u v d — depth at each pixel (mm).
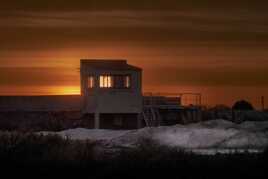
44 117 68125
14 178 34938
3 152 39969
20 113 68250
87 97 67562
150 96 68562
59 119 68000
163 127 56656
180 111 68812
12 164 37438
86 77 67562
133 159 38188
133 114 67375
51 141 44531
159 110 68250
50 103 68812
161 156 39125
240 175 35281
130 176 34688
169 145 50000
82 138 54969
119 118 67312
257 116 74438
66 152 40625
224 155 40719
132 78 66938
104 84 66688
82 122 68000
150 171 35562
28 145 42156
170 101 69375
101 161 38000
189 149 49062
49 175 35438
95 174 35375
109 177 34812
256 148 50688
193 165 36688
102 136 56688
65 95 68812
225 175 35156
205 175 35062
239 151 45844
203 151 47531
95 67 66688
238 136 53062
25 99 68875
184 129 55094
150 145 47281
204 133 53375
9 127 65938
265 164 36781
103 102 66375
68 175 35344
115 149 46094
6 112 68125
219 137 52844
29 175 35375
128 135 53906
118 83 66812
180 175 34906
